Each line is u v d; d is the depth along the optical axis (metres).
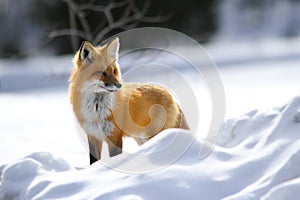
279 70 28.34
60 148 9.70
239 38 49.81
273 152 6.08
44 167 6.55
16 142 10.38
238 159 6.18
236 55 35.31
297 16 56.22
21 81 24.95
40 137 10.91
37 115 14.08
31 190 6.07
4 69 28.36
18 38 34.25
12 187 6.27
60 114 14.36
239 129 7.02
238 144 6.85
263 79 24.59
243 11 53.22
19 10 35.66
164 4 35.06
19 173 6.40
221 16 46.28
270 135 6.40
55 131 11.64
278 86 21.50
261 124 6.86
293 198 5.30
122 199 5.37
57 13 32.88
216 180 5.78
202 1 39.34
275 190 5.41
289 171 5.68
